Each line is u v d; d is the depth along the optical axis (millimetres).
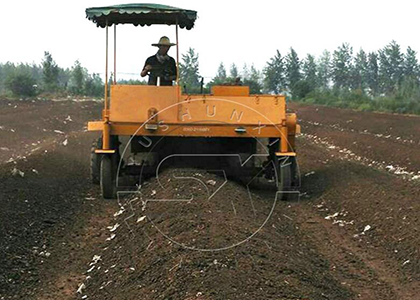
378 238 10227
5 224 10203
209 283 6828
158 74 13688
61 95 57656
